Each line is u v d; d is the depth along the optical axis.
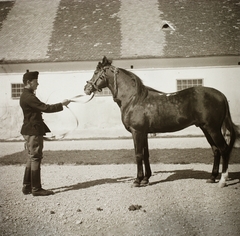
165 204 3.99
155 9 16.55
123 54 14.07
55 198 4.44
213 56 13.62
